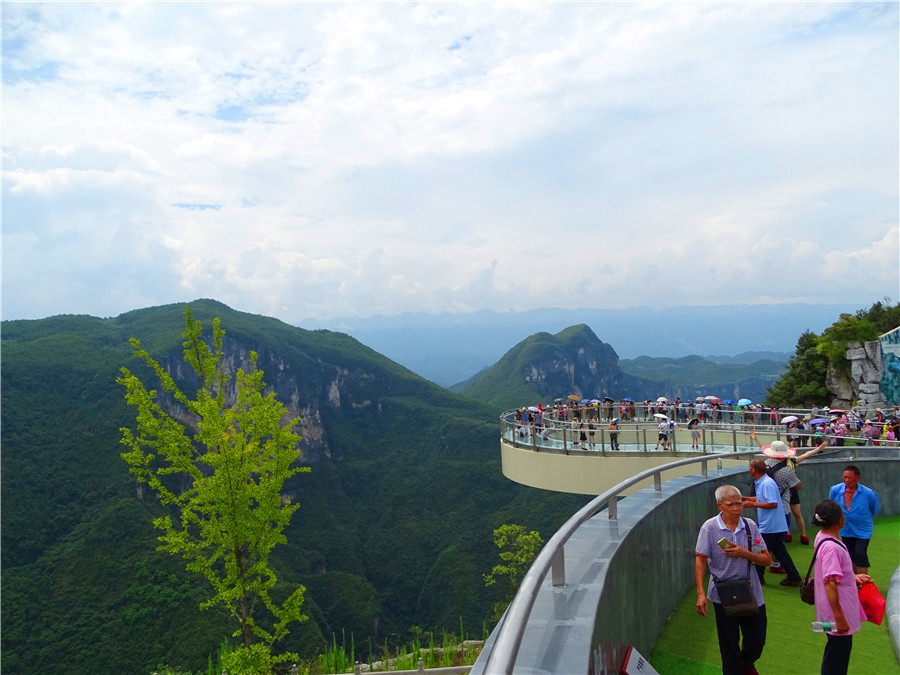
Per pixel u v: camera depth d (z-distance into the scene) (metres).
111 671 70.00
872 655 5.43
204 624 74.44
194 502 14.30
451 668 15.09
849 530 6.76
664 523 6.02
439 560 133.50
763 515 7.36
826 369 37.88
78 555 88.94
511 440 21.75
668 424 18.17
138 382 14.70
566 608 3.18
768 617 6.27
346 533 148.88
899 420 19.50
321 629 97.56
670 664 4.93
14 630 76.06
